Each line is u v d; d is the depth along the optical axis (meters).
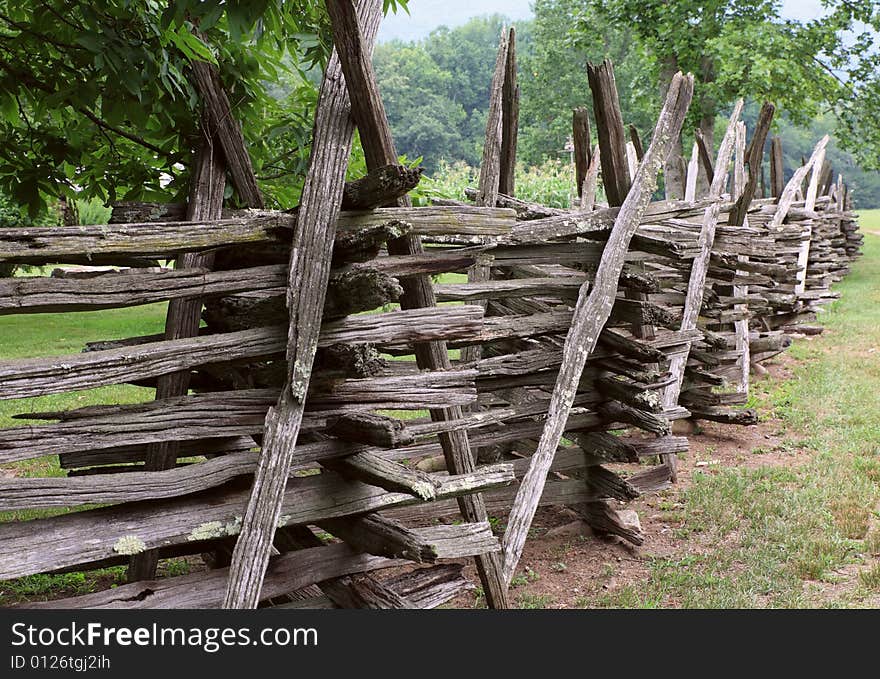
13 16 4.72
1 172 5.01
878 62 21.33
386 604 3.40
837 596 4.40
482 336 4.48
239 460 3.23
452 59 61.53
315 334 3.14
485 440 4.89
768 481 6.33
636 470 6.73
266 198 5.46
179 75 4.14
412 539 3.23
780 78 20.38
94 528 2.83
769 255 7.48
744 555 4.93
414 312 3.51
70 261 2.90
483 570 4.16
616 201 4.85
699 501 5.90
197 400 3.11
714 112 21.89
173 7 3.65
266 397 3.27
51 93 4.59
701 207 5.08
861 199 65.19
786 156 58.75
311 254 3.15
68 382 2.78
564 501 5.22
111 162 5.18
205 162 4.09
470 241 5.01
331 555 3.51
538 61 45.59
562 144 41.97
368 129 3.34
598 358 5.08
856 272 20.89
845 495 5.88
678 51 20.94
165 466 3.58
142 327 14.44
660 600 4.40
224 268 3.75
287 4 4.36
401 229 3.12
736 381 8.95
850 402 8.59
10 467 6.49
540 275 5.75
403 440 3.09
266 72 5.18
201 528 3.00
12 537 2.69
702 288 7.10
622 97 43.28
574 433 5.25
